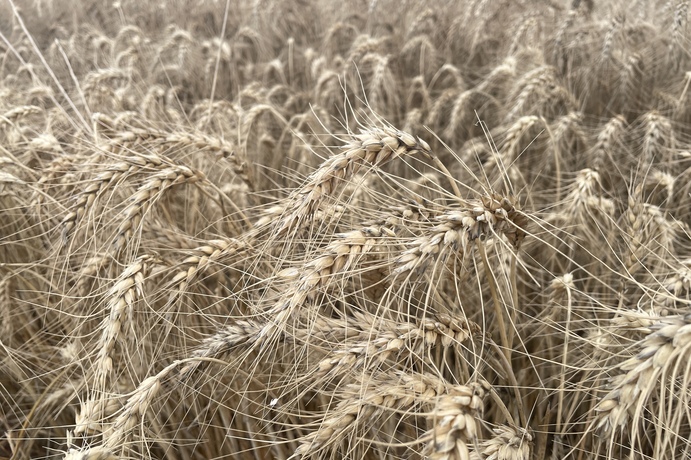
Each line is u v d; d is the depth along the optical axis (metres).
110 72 0.92
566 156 0.79
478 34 1.10
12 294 0.62
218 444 0.57
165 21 1.59
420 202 0.49
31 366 0.62
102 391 0.49
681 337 0.40
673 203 0.66
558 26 1.04
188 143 0.60
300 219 0.47
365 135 0.47
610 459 0.43
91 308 0.55
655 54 0.95
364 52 1.04
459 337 0.47
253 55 1.39
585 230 0.61
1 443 0.59
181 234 0.58
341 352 0.46
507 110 0.85
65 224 0.53
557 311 0.55
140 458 0.52
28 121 0.84
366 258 0.49
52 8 1.65
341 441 0.46
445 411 0.42
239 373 0.53
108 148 0.58
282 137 0.80
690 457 0.46
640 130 0.76
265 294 0.51
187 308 0.57
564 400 0.54
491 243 0.54
